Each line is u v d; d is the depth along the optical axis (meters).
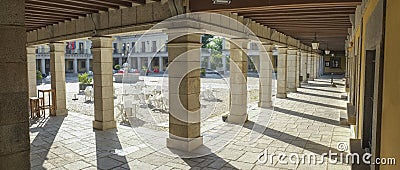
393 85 1.59
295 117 8.14
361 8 3.88
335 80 20.70
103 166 4.54
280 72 11.81
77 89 16.12
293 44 12.33
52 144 5.69
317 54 20.62
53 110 8.55
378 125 1.95
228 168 4.43
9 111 2.18
